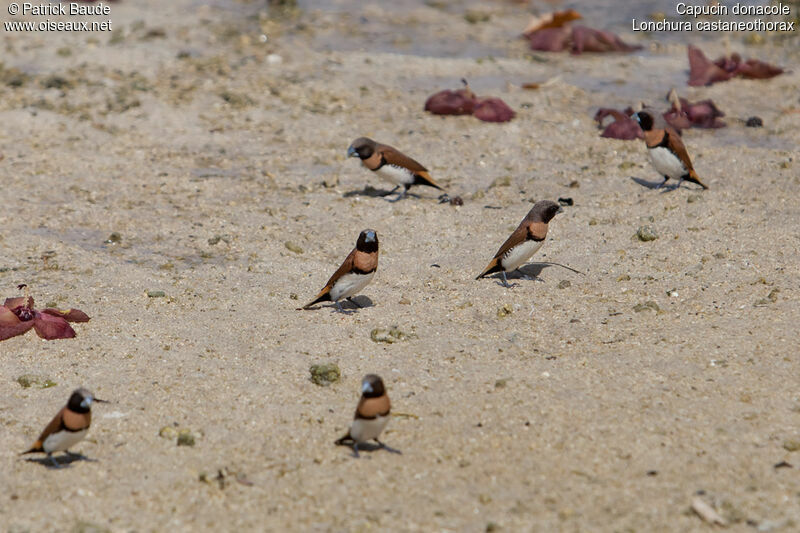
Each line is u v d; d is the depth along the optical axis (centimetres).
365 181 1958
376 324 1334
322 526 876
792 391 1084
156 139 2142
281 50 2742
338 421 1075
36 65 2558
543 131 2203
